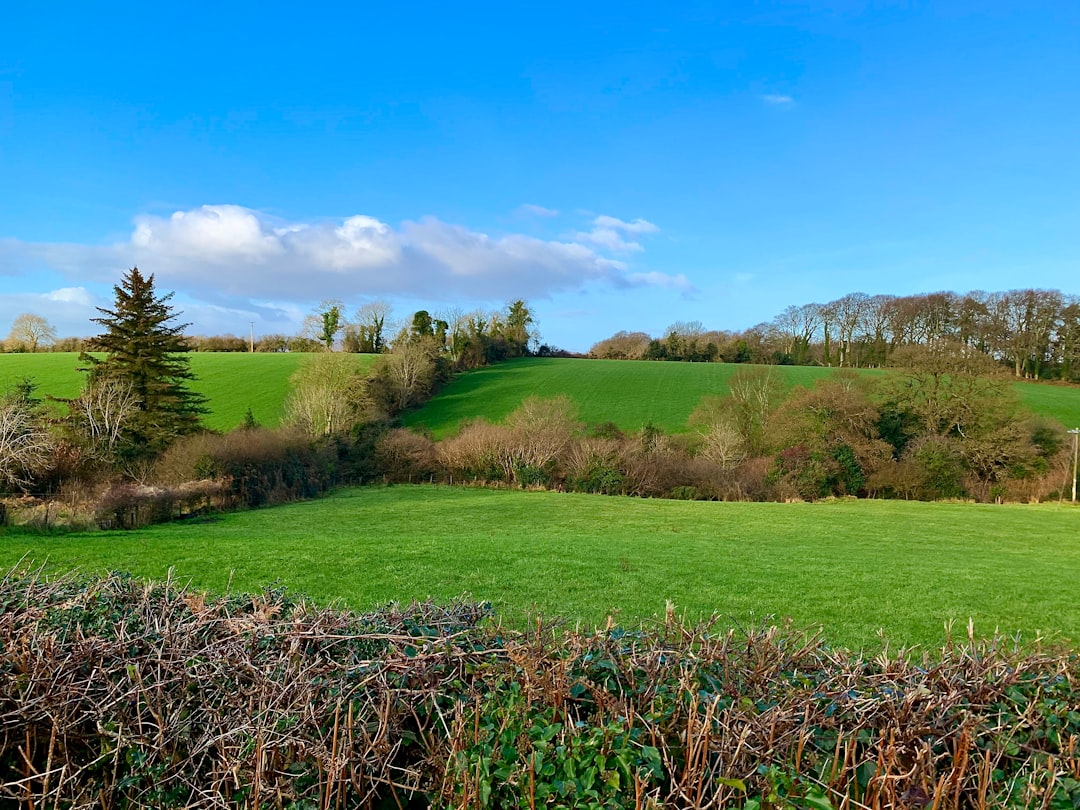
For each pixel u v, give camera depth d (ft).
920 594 44.75
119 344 120.57
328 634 11.09
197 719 9.73
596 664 10.91
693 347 255.50
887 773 8.01
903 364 144.15
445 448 135.44
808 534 80.18
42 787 8.88
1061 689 11.40
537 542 65.87
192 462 97.45
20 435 83.05
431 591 41.93
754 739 9.04
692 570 51.31
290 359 216.33
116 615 12.71
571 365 231.30
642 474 127.44
